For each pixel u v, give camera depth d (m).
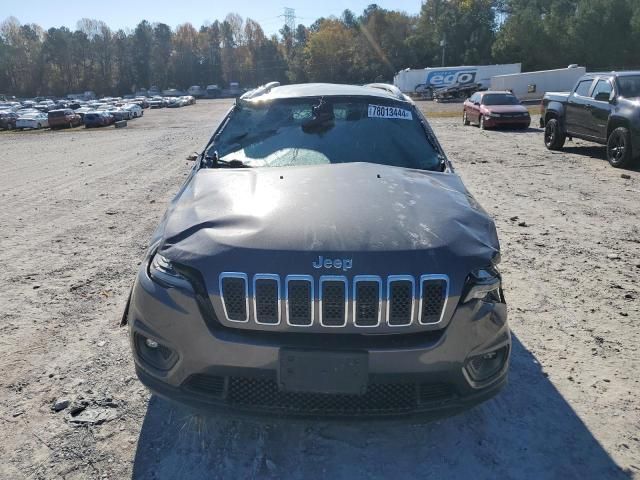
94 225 7.22
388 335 2.28
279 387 2.27
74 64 130.38
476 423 2.85
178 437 2.74
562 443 2.70
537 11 76.88
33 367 3.43
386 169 3.21
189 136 23.86
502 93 22.20
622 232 6.43
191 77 131.75
